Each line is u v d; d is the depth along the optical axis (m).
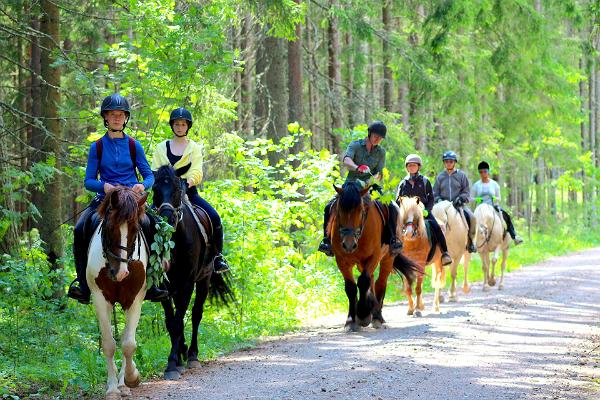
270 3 18.89
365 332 14.71
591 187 60.47
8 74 24.36
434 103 32.53
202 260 11.40
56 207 15.67
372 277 15.16
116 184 9.83
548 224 54.00
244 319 15.84
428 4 27.41
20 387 9.85
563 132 50.59
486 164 23.83
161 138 15.05
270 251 17.97
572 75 46.19
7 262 12.77
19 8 16.22
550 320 16.14
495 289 23.28
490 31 31.73
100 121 14.79
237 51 15.49
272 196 18.62
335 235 14.45
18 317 12.89
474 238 21.19
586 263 33.66
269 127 25.17
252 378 10.41
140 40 15.16
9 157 14.18
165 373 10.69
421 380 10.10
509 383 10.01
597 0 17.67
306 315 17.88
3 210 13.16
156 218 10.14
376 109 27.61
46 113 15.59
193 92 15.20
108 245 9.09
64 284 14.20
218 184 16.58
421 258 16.84
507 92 36.28
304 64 28.23
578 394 9.45
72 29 21.81
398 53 29.00
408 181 17.06
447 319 16.17
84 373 10.49
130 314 9.59
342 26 25.59
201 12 15.09
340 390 9.53
